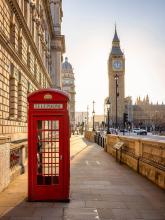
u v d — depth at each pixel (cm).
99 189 1241
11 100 2167
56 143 1075
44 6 4919
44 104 1061
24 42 2619
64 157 1048
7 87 1964
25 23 2477
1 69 1789
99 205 990
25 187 1284
